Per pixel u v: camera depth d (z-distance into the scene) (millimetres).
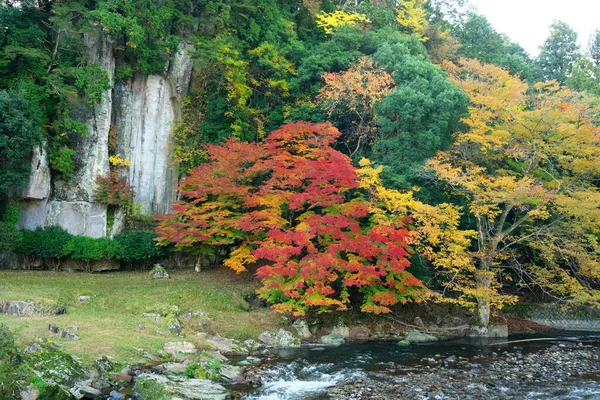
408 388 15250
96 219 30062
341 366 18047
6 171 25281
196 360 17094
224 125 33500
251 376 16188
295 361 18594
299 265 22453
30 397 11469
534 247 26781
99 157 30312
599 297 24625
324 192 23812
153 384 13453
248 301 26016
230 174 26984
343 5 43219
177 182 33438
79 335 17438
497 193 23938
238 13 35219
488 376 16812
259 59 33500
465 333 26031
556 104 26859
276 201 25828
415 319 26812
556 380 16391
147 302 22750
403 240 23656
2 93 24719
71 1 29312
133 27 28828
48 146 28562
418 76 29562
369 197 27641
